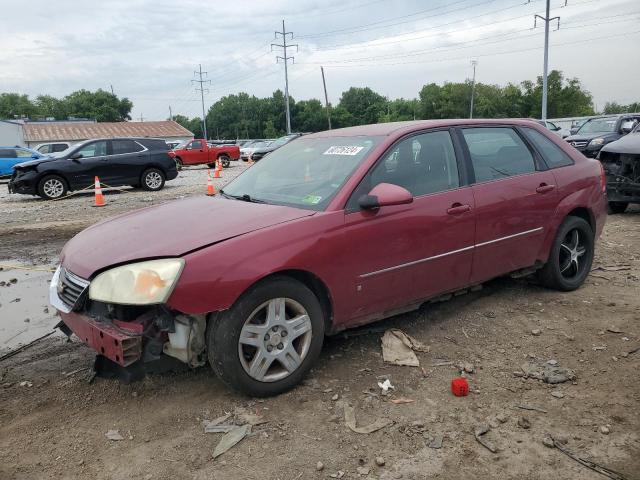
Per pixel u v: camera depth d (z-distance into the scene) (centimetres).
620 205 927
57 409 333
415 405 328
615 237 749
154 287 295
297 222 340
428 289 408
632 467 270
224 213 365
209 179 1573
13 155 2442
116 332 306
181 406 331
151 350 314
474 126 454
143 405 334
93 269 318
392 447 289
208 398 339
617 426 304
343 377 360
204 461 280
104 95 11681
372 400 332
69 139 6316
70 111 11638
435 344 408
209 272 304
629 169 877
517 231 456
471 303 488
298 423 311
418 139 413
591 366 373
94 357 407
